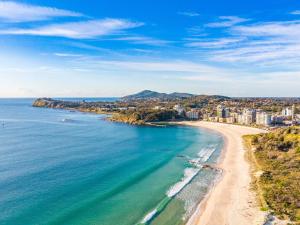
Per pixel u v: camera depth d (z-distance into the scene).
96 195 64.44
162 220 52.59
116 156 105.06
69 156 102.56
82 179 75.69
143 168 88.25
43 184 70.81
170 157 104.56
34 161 93.50
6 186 68.38
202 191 67.31
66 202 60.12
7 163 90.00
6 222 50.84
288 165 81.44
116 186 70.69
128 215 54.56
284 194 58.44
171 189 68.75
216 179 76.31
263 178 70.56
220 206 57.94
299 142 103.00
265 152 102.19
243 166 88.00
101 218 53.22
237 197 61.75
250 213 53.25
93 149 117.69
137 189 68.75
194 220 52.44
